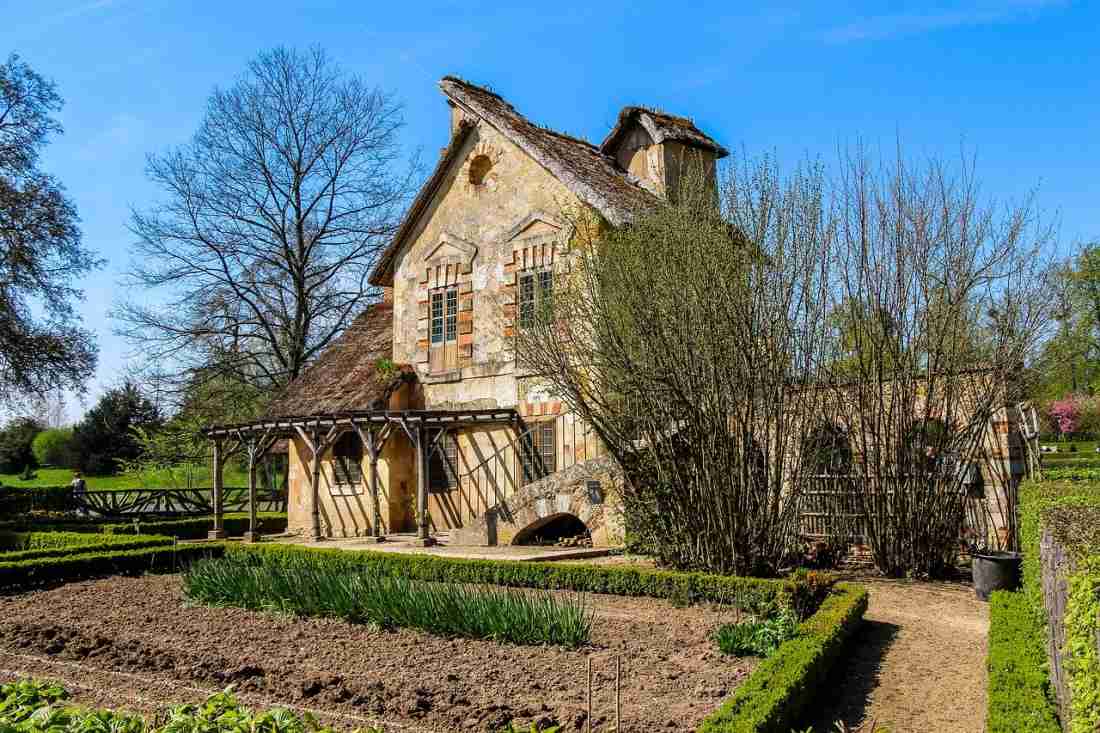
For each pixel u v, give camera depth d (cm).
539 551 1738
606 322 1392
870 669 916
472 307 2222
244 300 3425
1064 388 3772
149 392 3397
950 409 1465
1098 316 3828
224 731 555
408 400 2339
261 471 4284
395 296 2436
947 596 1301
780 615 1027
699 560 1389
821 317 1432
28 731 542
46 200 3216
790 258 1387
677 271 1352
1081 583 494
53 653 975
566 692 782
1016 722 580
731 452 1345
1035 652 772
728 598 1234
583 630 974
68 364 3331
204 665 887
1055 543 666
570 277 1520
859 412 1486
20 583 1584
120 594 1455
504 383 2114
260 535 2372
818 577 1120
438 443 2234
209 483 4650
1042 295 1450
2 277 3147
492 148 2211
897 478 1460
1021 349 1434
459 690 792
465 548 1847
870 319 1488
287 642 1009
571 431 1961
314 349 3500
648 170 2259
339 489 2433
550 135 2305
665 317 1343
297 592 1191
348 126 3522
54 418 7512
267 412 2530
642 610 1217
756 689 685
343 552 1686
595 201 1852
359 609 1120
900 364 1468
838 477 1519
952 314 1448
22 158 3212
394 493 2291
